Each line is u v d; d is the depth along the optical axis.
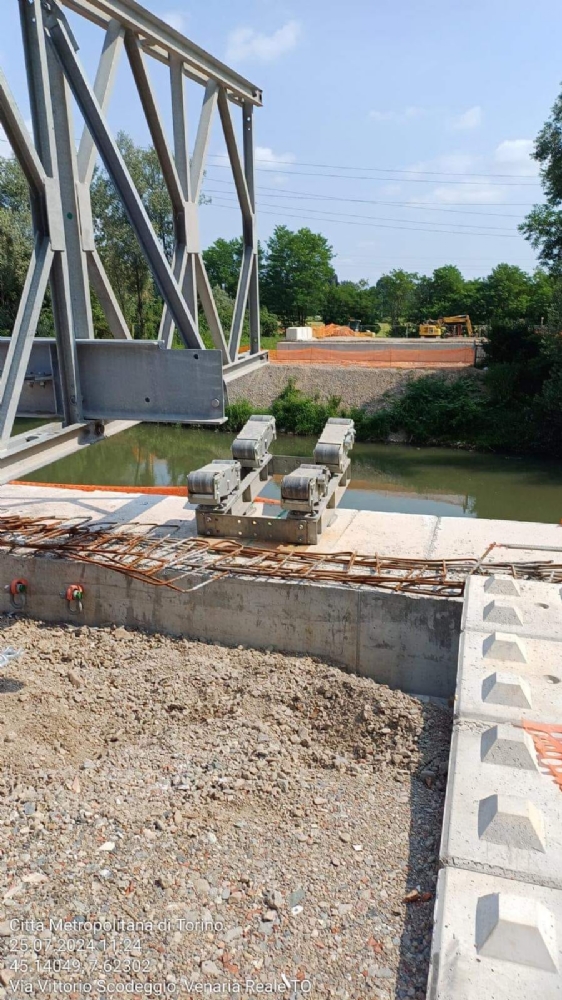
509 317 26.59
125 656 6.36
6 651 6.42
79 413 6.34
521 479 18.44
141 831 4.03
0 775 4.54
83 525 7.70
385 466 20.06
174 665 6.08
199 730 5.20
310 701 5.47
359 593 6.06
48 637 6.75
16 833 4.00
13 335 5.62
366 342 36.59
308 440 23.41
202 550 6.93
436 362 27.86
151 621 6.82
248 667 6.07
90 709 5.52
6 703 5.43
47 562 7.00
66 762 4.82
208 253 63.38
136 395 6.28
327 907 3.52
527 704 3.92
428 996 2.43
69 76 5.76
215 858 3.84
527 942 2.52
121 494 8.89
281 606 6.33
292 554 6.69
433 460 20.75
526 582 5.57
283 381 26.16
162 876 3.67
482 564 6.32
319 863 3.82
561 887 2.79
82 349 6.30
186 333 6.54
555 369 21.38
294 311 62.03
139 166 30.56
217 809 4.25
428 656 6.01
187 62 7.05
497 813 3.07
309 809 4.30
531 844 2.98
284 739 5.08
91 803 4.28
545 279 47.09
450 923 2.66
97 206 30.59
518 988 2.42
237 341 8.56
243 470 7.87
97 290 6.82
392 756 4.85
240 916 3.46
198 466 19.92
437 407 23.08
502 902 2.66
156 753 4.89
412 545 6.95
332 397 24.52
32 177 5.52
